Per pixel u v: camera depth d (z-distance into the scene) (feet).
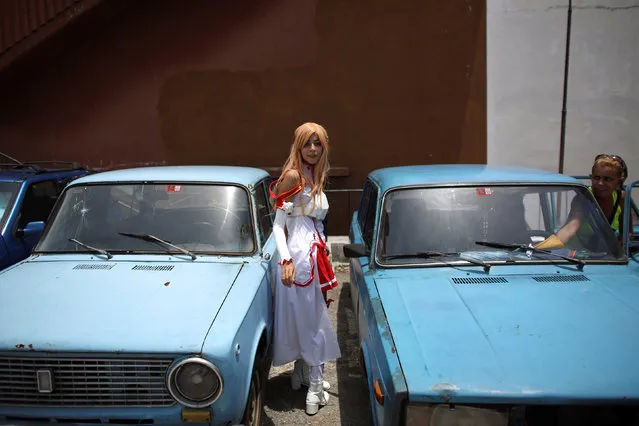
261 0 24.56
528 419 6.49
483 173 11.55
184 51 24.85
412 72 24.85
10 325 7.88
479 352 7.13
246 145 25.40
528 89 24.70
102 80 25.02
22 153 25.29
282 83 25.03
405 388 6.51
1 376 7.57
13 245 15.15
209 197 11.43
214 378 7.31
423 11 24.50
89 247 10.73
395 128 25.20
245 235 11.01
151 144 25.38
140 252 10.60
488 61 24.62
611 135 24.82
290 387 11.85
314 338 10.14
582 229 10.46
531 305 8.38
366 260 10.84
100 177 12.01
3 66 23.77
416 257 10.03
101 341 7.46
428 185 10.84
